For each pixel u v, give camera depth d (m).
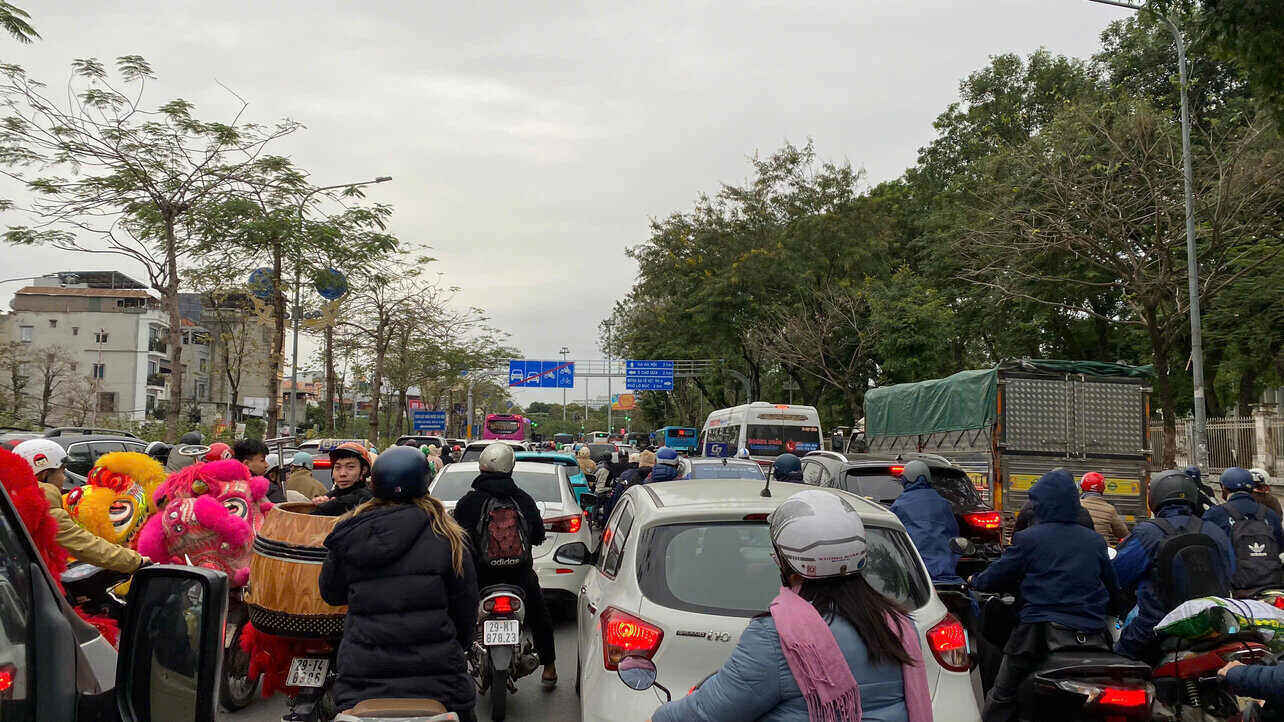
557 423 131.88
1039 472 14.59
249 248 22.56
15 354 60.03
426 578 3.96
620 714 4.27
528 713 6.80
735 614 4.32
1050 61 40.06
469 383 62.66
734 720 2.44
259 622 5.21
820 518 2.54
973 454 15.73
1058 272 32.00
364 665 3.88
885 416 20.64
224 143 21.25
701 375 54.50
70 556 4.51
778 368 48.78
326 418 34.97
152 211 20.55
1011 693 5.60
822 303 41.00
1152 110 25.95
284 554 5.14
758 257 40.88
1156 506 6.09
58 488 5.62
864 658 2.48
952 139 43.47
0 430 18.27
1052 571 5.45
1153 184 24.23
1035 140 25.95
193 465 6.34
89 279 79.62
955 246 29.38
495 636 6.32
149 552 5.78
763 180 42.38
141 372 72.44
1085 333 37.72
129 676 2.30
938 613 4.42
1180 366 33.38
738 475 14.12
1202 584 5.46
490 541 6.58
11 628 2.05
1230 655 5.01
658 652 4.29
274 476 11.32
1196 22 14.32
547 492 10.06
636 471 13.70
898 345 37.03
